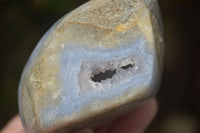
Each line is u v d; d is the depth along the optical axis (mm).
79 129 260
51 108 216
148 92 218
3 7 430
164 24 524
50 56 221
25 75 230
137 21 222
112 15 224
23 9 429
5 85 428
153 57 218
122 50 220
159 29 239
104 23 223
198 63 551
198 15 536
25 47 430
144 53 218
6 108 429
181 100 546
